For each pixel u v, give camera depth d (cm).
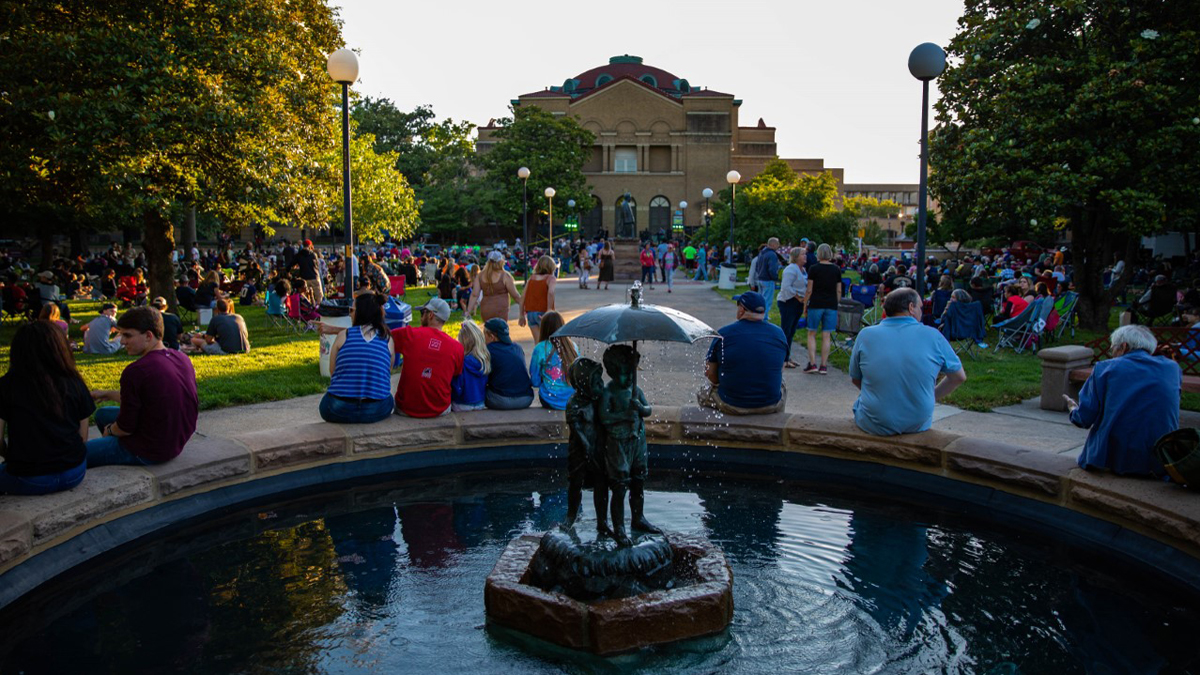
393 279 2300
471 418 718
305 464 639
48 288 1961
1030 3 1605
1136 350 537
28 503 473
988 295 1644
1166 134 1456
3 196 1648
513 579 421
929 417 654
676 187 7425
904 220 10819
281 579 463
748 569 480
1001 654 378
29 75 1480
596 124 7400
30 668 360
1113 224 1634
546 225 7119
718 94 7369
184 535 535
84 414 504
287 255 2244
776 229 4212
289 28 2034
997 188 1628
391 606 429
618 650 385
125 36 1538
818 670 366
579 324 430
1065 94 1584
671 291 2680
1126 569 483
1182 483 496
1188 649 382
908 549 513
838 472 673
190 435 580
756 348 720
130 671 358
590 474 457
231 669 361
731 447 714
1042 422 798
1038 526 555
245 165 1711
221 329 1316
